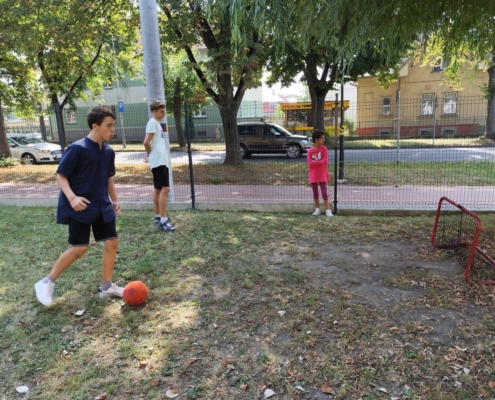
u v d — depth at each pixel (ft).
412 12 16.62
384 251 17.04
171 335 10.97
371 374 9.17
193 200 26.00
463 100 38.65
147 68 24.49
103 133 11.85
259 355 9.98
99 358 10.03
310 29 14.52
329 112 77.51
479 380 8.89
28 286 14.23
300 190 31.76
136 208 26.71
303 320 11.59
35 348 10.50
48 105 76.54
